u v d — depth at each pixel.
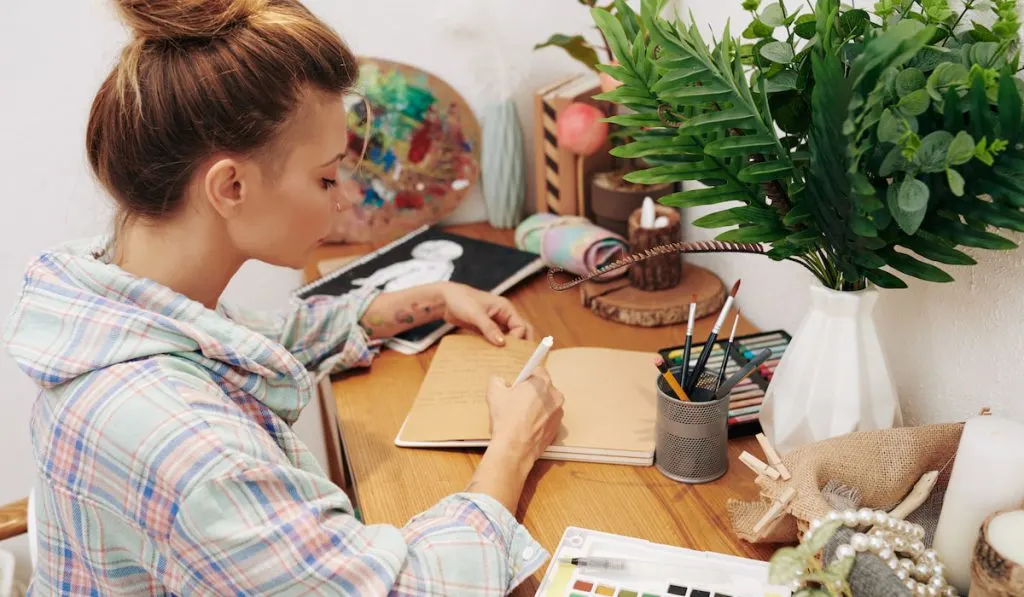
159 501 0.67
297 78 0.72
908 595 0.62
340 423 1.11
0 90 1.50
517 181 1.65
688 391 0.94
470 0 1.57
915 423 0.97
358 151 1.61
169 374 0.71
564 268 1.42
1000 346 0.83
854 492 0.80
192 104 0.69
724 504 0.92
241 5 0.71
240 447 0.69
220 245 0.78
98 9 0.78
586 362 1.16
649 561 0.82
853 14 0.76
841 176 0.70
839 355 0.86
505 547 0.82
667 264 1.33
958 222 0.72
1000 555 0.60
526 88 1.67
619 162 1.56
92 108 0.75
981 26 0.71
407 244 1.57
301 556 0.69
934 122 0.70
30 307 0.74
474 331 1.28
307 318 1.20
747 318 1.33
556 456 1.01
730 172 0.86
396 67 1.59
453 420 1.06
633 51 0.87
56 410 0.70
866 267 0.79
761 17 0.82
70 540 0.73
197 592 0.70
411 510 0.94
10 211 1.58
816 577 0.65
